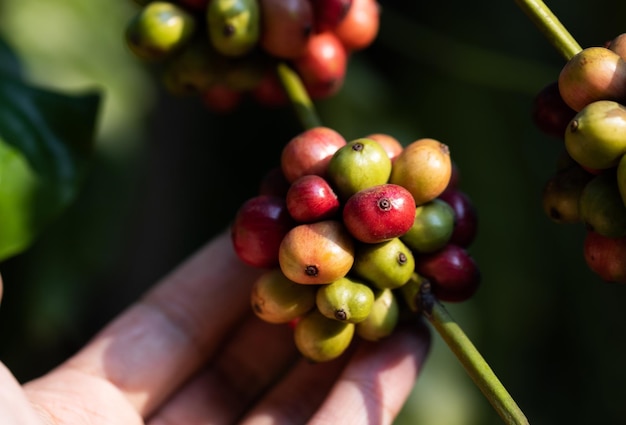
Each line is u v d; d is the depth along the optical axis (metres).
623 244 0.23
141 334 0.30
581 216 0.23
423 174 0.24
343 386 0.27
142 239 0.42
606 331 0.47
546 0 0.42
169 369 0.30
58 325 0.37
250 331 0.32
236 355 0.32
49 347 0.40
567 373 0.49
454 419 0.38
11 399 0.24
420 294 0.24
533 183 0.43
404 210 0.23
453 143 0.41
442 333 0.24
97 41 0.38
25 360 0.39
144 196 0.41
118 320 0.30
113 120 0.37
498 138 0.42
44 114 0.29
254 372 0.32
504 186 0.42
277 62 0.28
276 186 0.25
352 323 0.24
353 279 0.24
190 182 0.43
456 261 0.24
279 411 0.30
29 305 0.36
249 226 0.24
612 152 0.22
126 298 0.42
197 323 0.31
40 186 0.28
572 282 0.45
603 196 0.22
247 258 0.24
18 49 0.33
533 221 0.43
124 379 0.29
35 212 0.27
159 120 0.41
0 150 0.27
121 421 0.29
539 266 0.43
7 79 0.29
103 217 0.37
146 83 0.39
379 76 0.41
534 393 0.46
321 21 0.28
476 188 0.42
